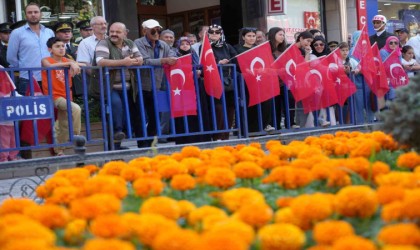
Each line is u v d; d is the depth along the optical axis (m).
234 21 21.09
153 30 11.66
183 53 13.39
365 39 13.85
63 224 3.40
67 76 10.41
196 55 13.45
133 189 4.48
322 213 3.28
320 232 2.99
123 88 10.84
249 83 12.17
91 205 3.48
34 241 2.80
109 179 4.30
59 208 3.51
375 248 2.81
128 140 10.89
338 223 3.03
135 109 11.16
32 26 11.78
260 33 14.09
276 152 5.66
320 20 23.25
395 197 3.45
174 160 5.32
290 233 2.93
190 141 11.84
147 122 11.35
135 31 18.61
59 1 17.19
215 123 11.69
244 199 3.76
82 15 17.55
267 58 12.32
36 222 3.31
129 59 10.84
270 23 21.25
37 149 10.84
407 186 3.85
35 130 10.07
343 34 23.50
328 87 13.12
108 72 10.77
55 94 10.72
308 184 4.30
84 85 10.63
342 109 13.69
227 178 4.35
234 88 12.00
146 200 3.98
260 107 12.32
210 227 3.17
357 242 2.75
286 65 12.59
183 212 3.67
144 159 5.41
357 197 3.38
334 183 4.21
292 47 12.66
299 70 12.71
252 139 10.65
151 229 3.08
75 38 16.17
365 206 3.38
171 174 4.78
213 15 21.52
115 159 8.28
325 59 13.16
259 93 12.21
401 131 5.34
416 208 3.18
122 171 4.87
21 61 11.67
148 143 11.38
